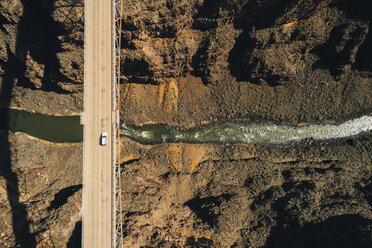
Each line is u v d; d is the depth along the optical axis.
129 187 61.72
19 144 69.19
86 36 54.03
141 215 55.81
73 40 59.81
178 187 66.75
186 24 61.47
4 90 71.44
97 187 52.62
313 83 71.25
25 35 62.50
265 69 67.31
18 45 63.66
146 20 56.75
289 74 68.50
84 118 53.78
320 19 61.56
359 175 68.00
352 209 56.50
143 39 60.53
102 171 53.19
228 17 60.44
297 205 58.59
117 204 56.19
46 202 58.56
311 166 70.31
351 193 61.91
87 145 53.72
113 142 52.88
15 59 66.69
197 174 68.56
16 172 63.59
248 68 69.25
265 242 56.28
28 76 67.00
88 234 51.00
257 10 58.62
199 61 67.94
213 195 64.06
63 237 53.41
